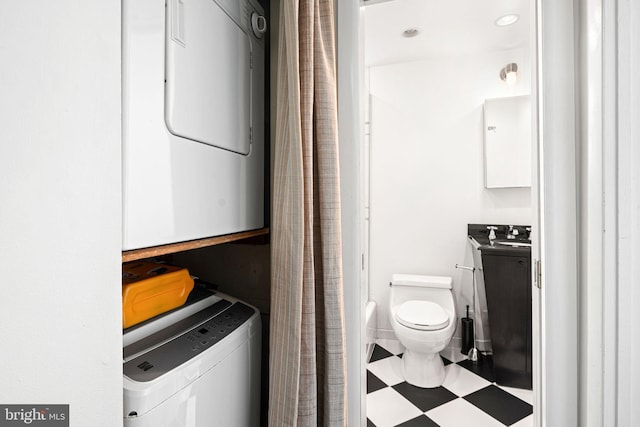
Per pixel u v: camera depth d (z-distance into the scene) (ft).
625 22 2.63
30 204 1.32
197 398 2.47
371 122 9.65
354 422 3.64
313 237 3.33
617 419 2.66
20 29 1.28
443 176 9.11
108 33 1.67
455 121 8.99
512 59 8.50
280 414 3.00
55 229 1.41
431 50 8.57
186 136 2.48
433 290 8.50
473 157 8.86
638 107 2.63
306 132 3.05
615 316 2.67
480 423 5.86
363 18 4.05
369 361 8.41
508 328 6.98
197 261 4.60
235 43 3.19
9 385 1.25
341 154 3.66
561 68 3.13
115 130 1.70
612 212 2.67
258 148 3.70
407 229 9.41
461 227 8.99
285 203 3.06
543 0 3.17
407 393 6.88
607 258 2.68
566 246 3.12
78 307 1.50
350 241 3.64
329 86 3.24
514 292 6.89
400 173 9.45
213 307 3.47
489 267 7.00
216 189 2.90
